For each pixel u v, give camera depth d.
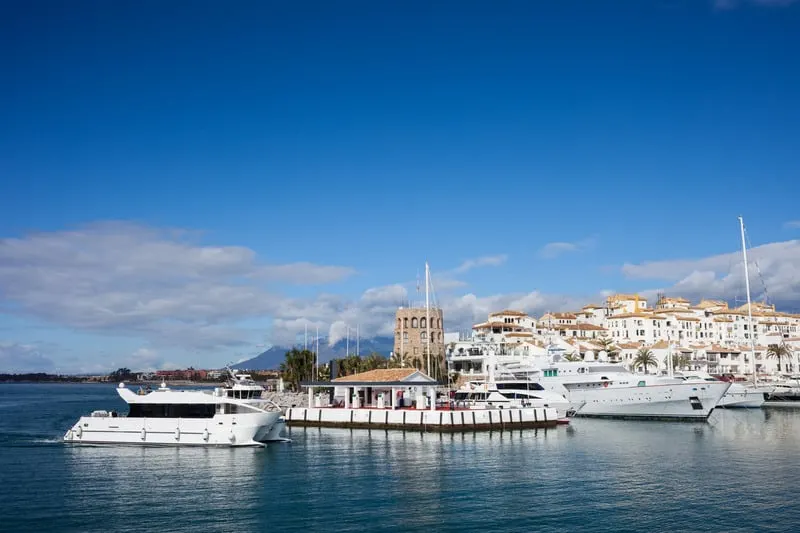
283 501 47.44
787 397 129.25
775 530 40.84
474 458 63.84
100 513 44.50
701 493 49.44
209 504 46.69
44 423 105.38
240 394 76.19
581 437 79.12
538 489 50.78
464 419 83.88
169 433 71.62
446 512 44.66
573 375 102.56
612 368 105.31
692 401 95.69
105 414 75.56
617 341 198.12
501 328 187.75
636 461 62.06
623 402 99.19
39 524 42.06
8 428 96.06
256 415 71.69
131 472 57.31
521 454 66.19
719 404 123.25
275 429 75.12
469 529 41.19
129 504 46.66
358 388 97.69
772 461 62.09
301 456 65.31
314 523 42.34
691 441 75.56
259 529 41.16
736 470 57.75
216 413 71.75
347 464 60.88
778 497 48.25
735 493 49.41
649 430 86.31
